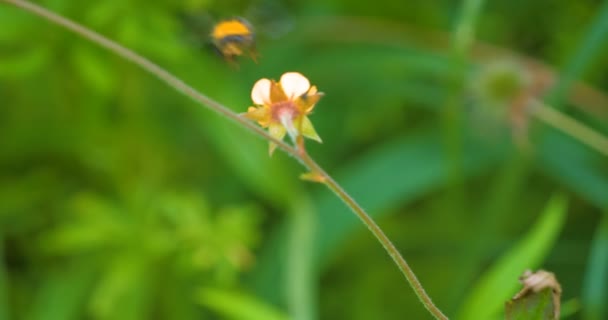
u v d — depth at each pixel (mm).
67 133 699
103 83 630
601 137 636
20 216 710
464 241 707
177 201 670
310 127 412
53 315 664
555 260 717
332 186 406
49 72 672
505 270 520
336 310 718
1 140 703
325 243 662
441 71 706
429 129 713
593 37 653
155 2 632
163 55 645
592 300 611
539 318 412
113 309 651
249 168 651
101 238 661
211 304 559
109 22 631
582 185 689
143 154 704
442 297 713
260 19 656
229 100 663
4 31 615
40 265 717
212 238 656
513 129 667
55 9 622
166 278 676
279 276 657
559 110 659
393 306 717
